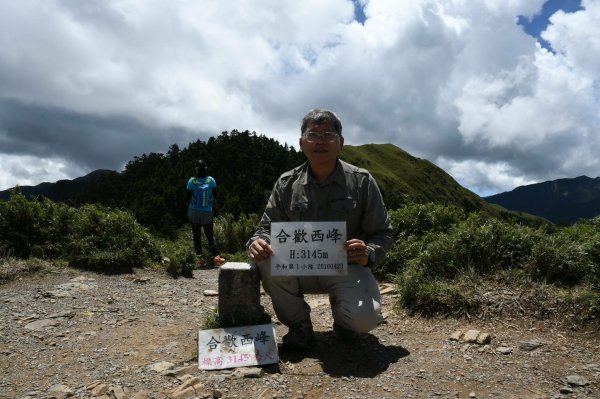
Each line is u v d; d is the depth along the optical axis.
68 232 7.14
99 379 3.14
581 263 4.62
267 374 3.16
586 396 2.82
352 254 3.34
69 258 6.70
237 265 3.75
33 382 3.13
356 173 3.65
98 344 3.84
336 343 3.81
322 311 4.84
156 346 3.78
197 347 3.66
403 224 7.22
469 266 5.01
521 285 4.57
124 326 4.33
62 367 3.37
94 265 6.65
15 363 3.46
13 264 6.18
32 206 7.15
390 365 3.32
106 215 7.45
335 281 3.54
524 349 3.58
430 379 3.06
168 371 3.20
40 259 6.59
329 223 3.44
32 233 6.93
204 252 9.20
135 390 2.96
